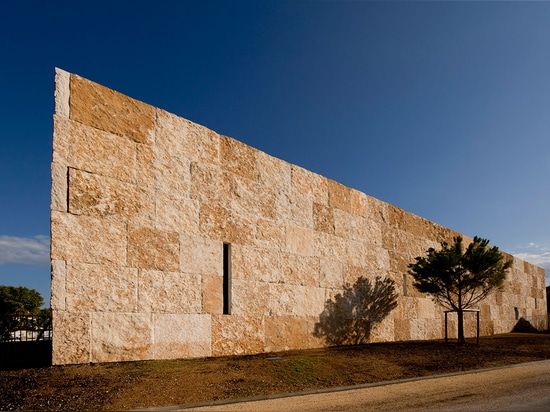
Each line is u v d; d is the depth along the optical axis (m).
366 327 17.00
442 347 15.60
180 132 11.77
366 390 9.08
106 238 9.91
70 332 9.16
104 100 10.36
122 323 9.93
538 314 33.81
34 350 10.81
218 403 7.62
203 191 12.04
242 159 13.26
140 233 10.52
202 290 11.59
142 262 10.47
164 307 10.73
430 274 17.81
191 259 11.46
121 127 10.56
